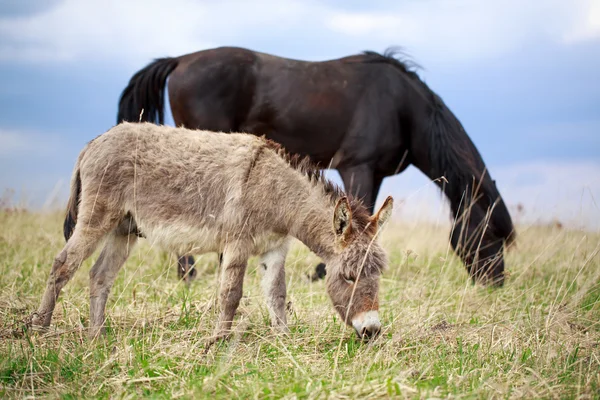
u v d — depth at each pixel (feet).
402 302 19.35
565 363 13.34
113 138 16.08
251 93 23.86
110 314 16.89
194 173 15.97
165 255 23.41
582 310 17.75
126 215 16.46
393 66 24.49
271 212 15.70
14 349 13.57
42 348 13.79
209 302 16.76
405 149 24.68
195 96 23.54
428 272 24.14
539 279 22.31
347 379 12.21
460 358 13.71
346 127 23.73
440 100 24.32
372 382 11.59
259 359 13.75
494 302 19.42
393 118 23.89
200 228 16.01
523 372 13.11
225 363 12.89
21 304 17.29
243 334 15.74
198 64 23.70
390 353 13.83
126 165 15.88
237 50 24.20
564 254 24.66
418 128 24.02
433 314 16.96
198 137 16.57
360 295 14.51
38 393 11.82
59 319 16.44
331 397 10.96
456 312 18.43
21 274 20.67
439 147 23.54
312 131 23.79
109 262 16.60
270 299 16.49
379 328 14.24
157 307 17.57
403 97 23.95
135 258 24.47
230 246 15.56
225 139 16.57
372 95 23.80
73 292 19.38
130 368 12.91
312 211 15.75
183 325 16.08
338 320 16.78
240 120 24.12
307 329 15.93
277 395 11.23
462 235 23.32
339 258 14.89
